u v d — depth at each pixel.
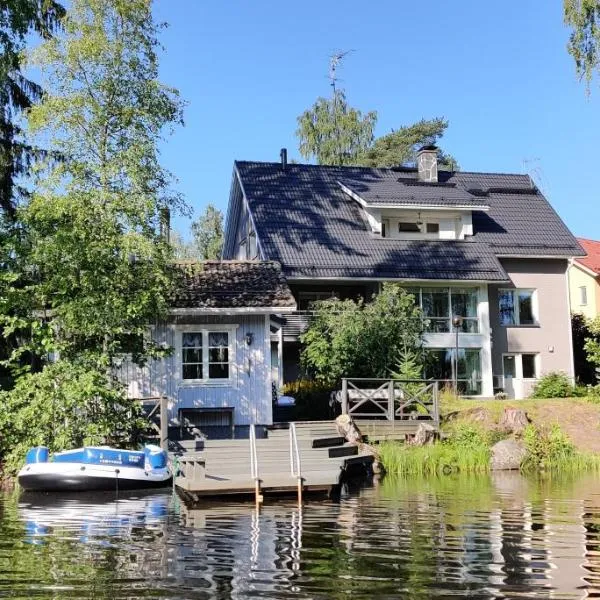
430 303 30.72
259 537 10.26
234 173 34.81
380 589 7.61
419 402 21.52
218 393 20.80
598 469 19.62
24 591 7.57
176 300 20.28
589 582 7.87
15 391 16.81
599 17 21.52
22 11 20.89
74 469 15.16
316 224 31.45
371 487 16.03
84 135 18.05
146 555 9.13
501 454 19.86
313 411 23.75
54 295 17.61
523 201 36.06
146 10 18.22
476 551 9.30
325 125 49.16
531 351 32.44
